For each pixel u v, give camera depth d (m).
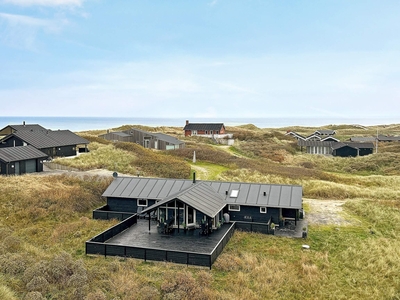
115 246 21.05
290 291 17.97
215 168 50.94
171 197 24.97
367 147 70.25
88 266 19.50
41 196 30.62
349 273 20.16
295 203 27.77
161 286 17.00
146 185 31.77
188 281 17.36
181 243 23.19
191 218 26.34
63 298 15.48
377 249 23.22
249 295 17.02
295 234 26.48
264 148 73.62
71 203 30.77
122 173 43.69
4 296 14.35
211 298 16.27
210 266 19.66
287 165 60.69
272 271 19.67
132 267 19.47
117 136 69.81
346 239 25.50
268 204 27.95
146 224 27.77
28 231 25.06
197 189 27.91
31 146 45.19
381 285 18.83
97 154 51.81
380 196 39.44
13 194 30.28
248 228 26.84
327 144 75.38
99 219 29.28
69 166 45.03
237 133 93.88
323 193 40.12
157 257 20.47
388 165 59.56
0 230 23.91
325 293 17.88
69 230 25.69
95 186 36.00
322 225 29.02
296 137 100.94
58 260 18.39
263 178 44.59
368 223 29.86
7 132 68.00
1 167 39.41
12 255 19.06
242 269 19.97
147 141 68.88
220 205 26.75
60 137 56.12
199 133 91.69
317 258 21.97
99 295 15.39
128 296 16.16
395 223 29.08
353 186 44.38
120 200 31.06
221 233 25.38
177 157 56.78
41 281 16.22
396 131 123.69
